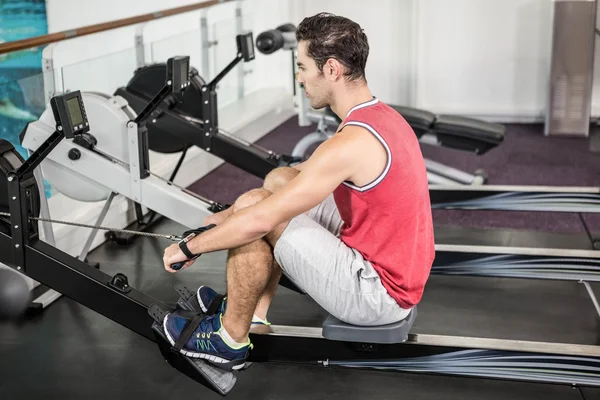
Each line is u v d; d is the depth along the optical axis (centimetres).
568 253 288
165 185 315
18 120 319
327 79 199
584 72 538
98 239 375
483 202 344
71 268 243
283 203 192
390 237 201
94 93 318
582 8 526
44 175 316
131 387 252
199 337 218
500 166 489
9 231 247
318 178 190
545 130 557
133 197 313
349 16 600
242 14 535
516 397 243
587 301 309
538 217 408
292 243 203
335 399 243
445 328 289
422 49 592
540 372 218
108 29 382
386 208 198
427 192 209
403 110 411
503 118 595
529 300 312
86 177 314
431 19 584
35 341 283
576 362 215
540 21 566
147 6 565
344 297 204
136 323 240
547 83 553
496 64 584
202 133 379
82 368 264
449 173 425
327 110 440
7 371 262
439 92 601
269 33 427
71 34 357
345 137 191
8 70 454
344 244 207
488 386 249
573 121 548
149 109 303
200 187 462
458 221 406
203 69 468
